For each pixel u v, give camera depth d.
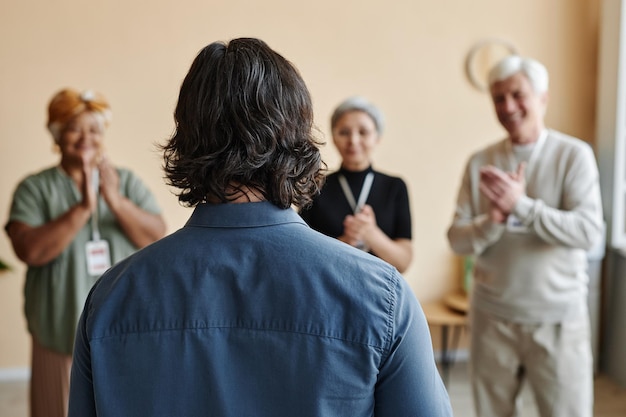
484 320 2.57
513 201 2.33
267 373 0.84
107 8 3.66
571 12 4.06
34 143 3.68
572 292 2.47
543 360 2.46
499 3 4.00
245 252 0.87
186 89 0.88
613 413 3.44
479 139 4.07
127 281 0.89
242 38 0.90
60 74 3.65
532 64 2.45
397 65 3.95
